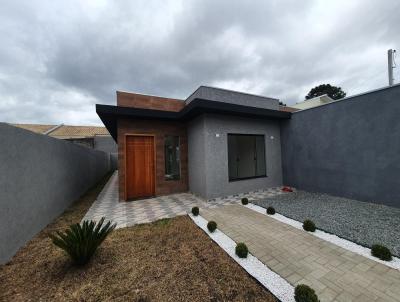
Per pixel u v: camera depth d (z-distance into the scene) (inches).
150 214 194.1
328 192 247.4
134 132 261.9
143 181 267.0
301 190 282.0
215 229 147.8
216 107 225.3
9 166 115.0
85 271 97.0
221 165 252.7
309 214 175.9
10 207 113.7
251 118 285.1
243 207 208.8
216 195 246.1
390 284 84.3
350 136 222.1
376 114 198.2
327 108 246.8
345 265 99.3
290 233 140.0
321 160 255.0
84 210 212.7
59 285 87.6
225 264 103.3
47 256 112.9
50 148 181.8
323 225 149.9
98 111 224.4
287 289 82.2
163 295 81.0
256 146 342.0
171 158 294.5
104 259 108.0
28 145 140.3
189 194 280.4
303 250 115.7
